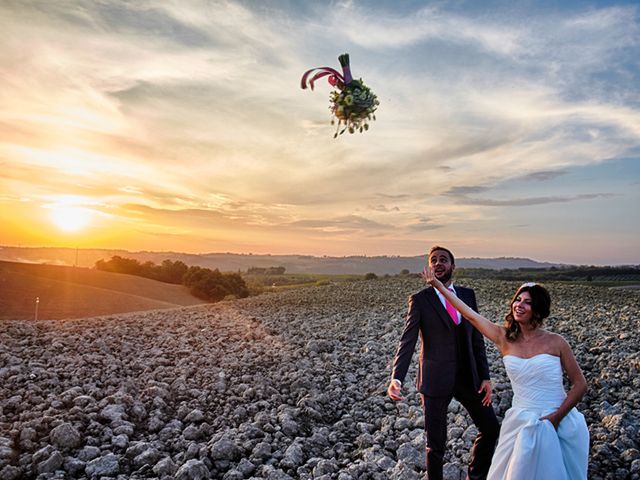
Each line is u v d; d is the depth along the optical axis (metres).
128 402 6.32
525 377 3.51
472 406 4.16
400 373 4.04
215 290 47.09
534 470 3.28
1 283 33.44
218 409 6.48
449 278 4.24
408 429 5.80
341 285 23.31
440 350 4.11
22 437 5.11
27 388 6.74
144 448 5.02
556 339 3.54
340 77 3.66
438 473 4.00
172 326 12.80
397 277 27.11
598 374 7.39
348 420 6.16
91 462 4.67
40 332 11.06
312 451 5.31
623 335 9.43
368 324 12.88
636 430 5.23
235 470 4.62
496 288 19.14
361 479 4.55
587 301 15.68
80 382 7.21
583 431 3.45
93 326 12.29
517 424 3.47
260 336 11.43
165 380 7.57
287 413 6.12
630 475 4.47
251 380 7.71
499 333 3.72
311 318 14.39
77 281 42.94
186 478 4.49
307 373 8.05
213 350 9.77
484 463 4.20
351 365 8.87
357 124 3.60
